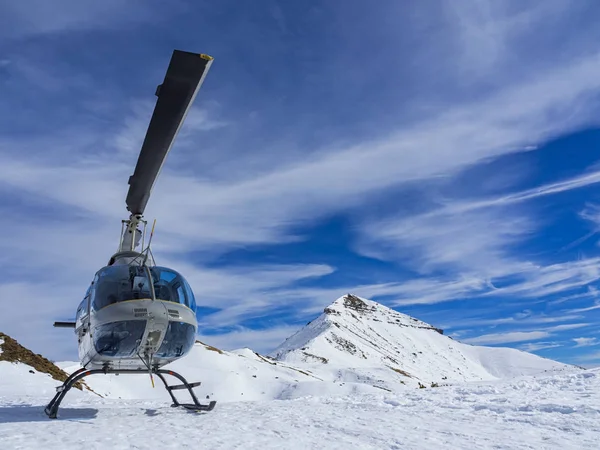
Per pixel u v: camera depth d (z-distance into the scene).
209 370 67.31
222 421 8.63
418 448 6.24
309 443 6.54
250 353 101.62
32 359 30.80
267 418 9.05
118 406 12.68
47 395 20.02
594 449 6.05
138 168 7.77
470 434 7.17
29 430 7.53
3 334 32.69
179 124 6.62
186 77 5.88
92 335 8.74
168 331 8.90
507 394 12.19
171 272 9.49
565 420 7.98
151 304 8.62
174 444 6.35
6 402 14.60
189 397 55.59
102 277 9.02
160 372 10.55
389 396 13.38
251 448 6.13
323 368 121.06
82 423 8.38
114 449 6.02
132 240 9.58
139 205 9.06
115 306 8.52
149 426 8.02
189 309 9.27
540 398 10.86
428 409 10.27
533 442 6.51
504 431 7.39
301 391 59.53
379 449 6.23
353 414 9.62
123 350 8.73
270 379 69.62
